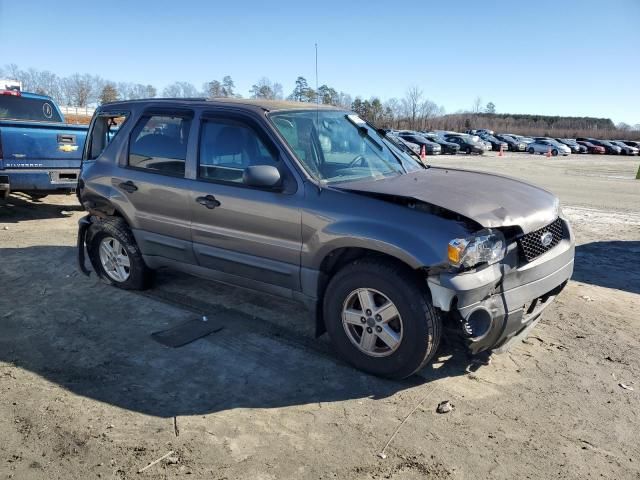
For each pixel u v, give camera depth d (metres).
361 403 3.48
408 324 3.52
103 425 3.19
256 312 4.95
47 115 11.23
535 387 3.71
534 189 4.37
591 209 11.75
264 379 3.77
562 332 4.65
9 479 2.72
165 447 3.00
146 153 4.96
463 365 3.99
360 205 3.68
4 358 4.01
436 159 32.59
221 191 4.32
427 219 3.45
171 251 4.85
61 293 5.39
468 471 2.85
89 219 5.71
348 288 3.76
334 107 4.96
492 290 3.47
